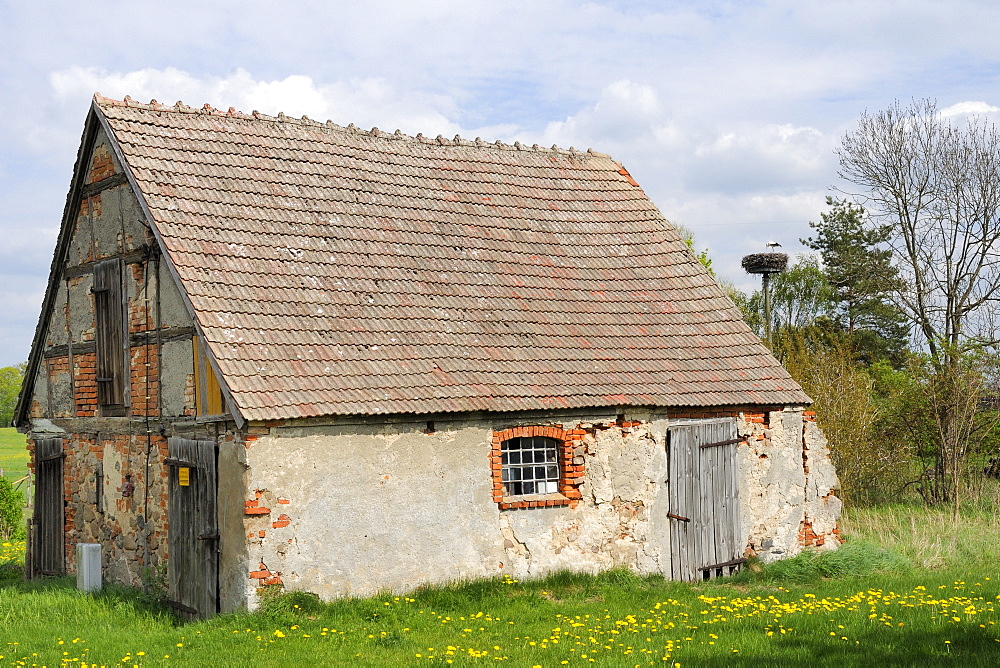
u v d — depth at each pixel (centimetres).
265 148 1650
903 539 1828
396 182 1733
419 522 1370
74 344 1717
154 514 1473
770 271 2406
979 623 1133
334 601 1281
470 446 1421
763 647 1045
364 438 1332
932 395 2331
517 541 1454
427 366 1422
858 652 1015
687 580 1564
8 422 7744
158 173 1487
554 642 1088
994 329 2988
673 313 1744
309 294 1438
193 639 1120
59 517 1742
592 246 1823
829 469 1745
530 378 1484
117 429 1573
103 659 1043
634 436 1547
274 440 1262
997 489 2267
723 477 1628
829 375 2430
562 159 2019
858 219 4431
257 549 1242
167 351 1437
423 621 1209
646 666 962
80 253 1697
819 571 1598
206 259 1400
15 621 1265
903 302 3378
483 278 1631
